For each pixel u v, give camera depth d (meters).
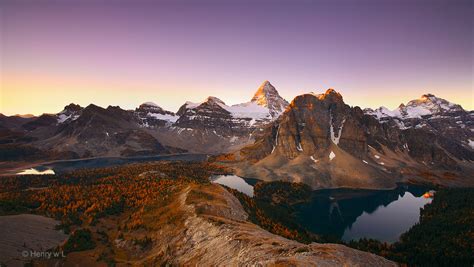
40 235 127.81
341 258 78.56
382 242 173.38
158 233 127.19
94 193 191.25
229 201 151.88
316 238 163.12
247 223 123.19
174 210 141.50
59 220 148.88
